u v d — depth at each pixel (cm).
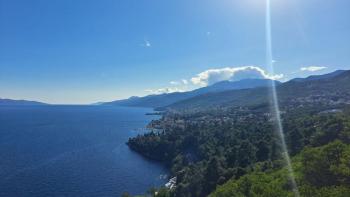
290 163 8931
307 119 18475
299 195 5100
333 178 5588
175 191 11800
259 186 6275
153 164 18412
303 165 6688
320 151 6375
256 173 8631
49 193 12619
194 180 11844
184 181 12538
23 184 13588
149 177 15500
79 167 16888
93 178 14962
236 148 15575
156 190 12688
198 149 19212
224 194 7231
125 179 15038
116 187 13762
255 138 17925
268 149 14150
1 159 18088
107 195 12731
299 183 5819
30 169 16062
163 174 16125
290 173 6681
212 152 16862
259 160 13812
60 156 19425
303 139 12862
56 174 15362
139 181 14775
